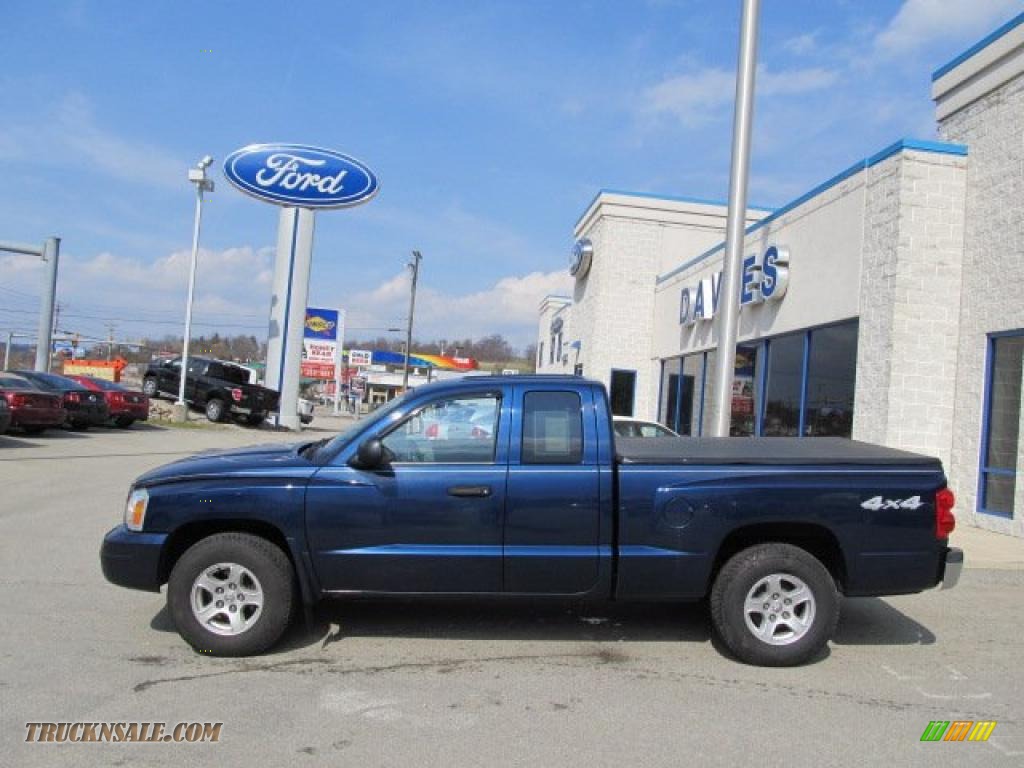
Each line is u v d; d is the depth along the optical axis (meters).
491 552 5.26
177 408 28.19
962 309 11.34
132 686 4.65
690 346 20.39
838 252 12.81
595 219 25.36
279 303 30.30
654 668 5.20
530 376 5.62
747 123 10.77
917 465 5.45
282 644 5.47
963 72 11.54
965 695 4.85
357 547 5.25
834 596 5.31
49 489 12.04
